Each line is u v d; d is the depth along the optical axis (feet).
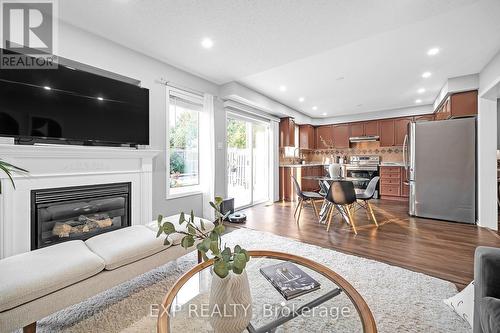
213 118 11.80
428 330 4.33
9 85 5.81
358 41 8.36
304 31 7.29
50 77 6.46
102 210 7.82
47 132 6.40
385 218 12.59
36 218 6.31
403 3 5.91
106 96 7.61
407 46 8.71
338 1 5.88
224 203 12.12
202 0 5.93
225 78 11.68
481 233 9.91
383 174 19.27
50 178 6.50
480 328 3.52
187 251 6.43
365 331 3.03
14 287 3.61
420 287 5.75
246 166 16.98
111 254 4.90
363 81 12.57
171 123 10.54
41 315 3.87
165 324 3.00
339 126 22.41
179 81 10.36
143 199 8.79
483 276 3.49
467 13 6.70
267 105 15.49
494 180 10.66
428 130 12.17
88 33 7.38
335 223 11.80
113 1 5.96
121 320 4.67
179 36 7.68
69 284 4.20
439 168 11.96
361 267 6.84
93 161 7.43
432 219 12.21
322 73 11.43
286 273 4.22
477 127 11.16
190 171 11.56
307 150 24.50
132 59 8.59
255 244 8.79
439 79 12.12
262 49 8.53
